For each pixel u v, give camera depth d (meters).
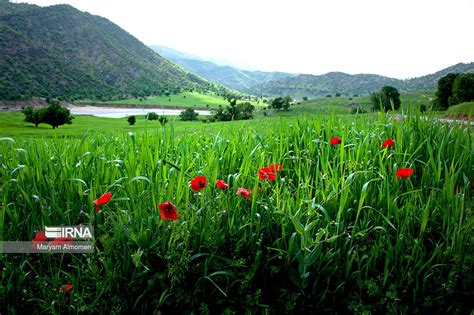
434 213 2.81
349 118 5.32
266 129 5.16
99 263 2.54
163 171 3.08
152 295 2.29
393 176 3.12
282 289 2.38
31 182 3.14
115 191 3.13
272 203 2.73
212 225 2.46
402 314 2.30
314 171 3.63
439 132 4.27
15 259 2.66
